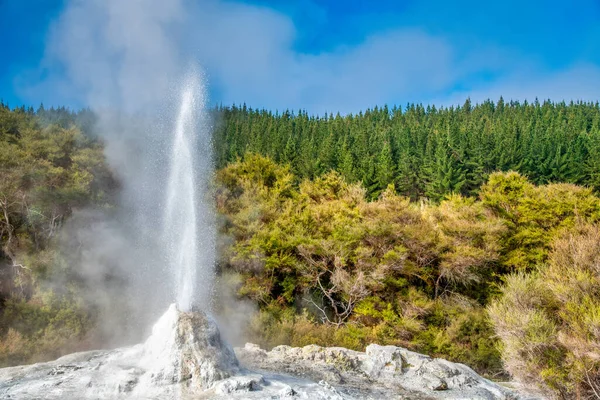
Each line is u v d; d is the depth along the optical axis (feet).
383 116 437.17
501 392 30.63
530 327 40.14
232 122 327.88
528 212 98.63
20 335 62.08
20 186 88.84
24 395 22.58
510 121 313.32
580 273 42.68
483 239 91.40
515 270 93.81
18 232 86.22
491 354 69.46
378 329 72.54
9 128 109.19
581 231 81.35
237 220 90.38
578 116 357.61
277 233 86.38
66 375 25.85
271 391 23.50
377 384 29.63
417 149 252.01
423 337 74.13
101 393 22.77
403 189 206.69
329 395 24.17
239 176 109.91
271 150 238.27
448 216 100.83
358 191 120.78
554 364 38.50
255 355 33.60
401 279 82.99
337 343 64.54
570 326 39.96
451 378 31.30
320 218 100.22
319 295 87.40
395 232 86.02
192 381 23.47
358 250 81.76
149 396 22.40
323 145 251.60
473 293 89.81
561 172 205.98
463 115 399.65
